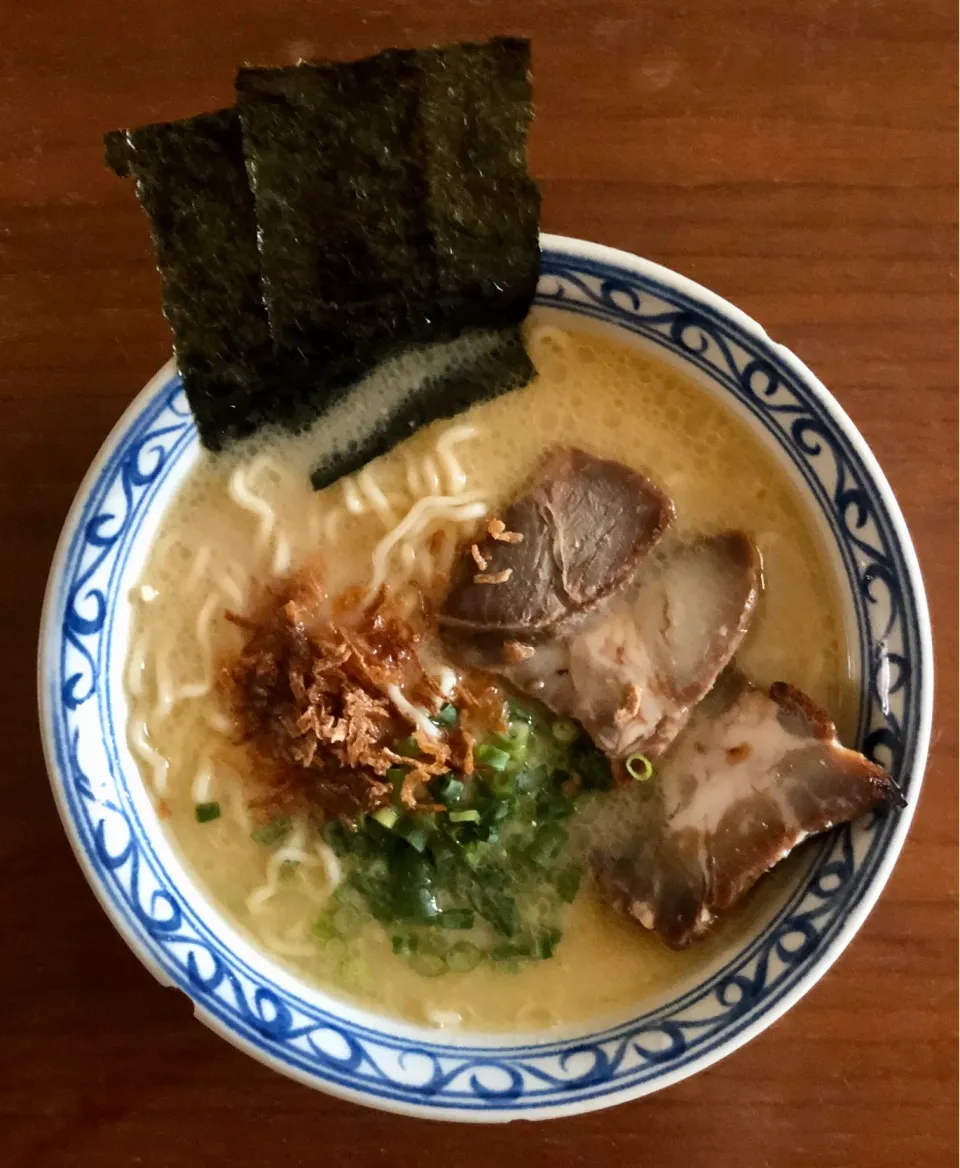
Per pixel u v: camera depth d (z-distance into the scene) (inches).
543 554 10.6
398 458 10.9
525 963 10.5
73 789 9.6
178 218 9.3
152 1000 10.9
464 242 9.7
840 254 11.1
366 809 10.3
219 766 10.7
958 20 11.3
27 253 11.1
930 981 11.0
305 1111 10.9
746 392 10.2
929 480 11.1
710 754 10.5
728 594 10.4
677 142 11.2
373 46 11.2
